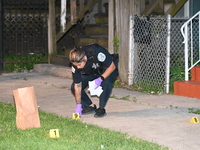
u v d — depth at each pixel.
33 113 12.78
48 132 12.24
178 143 11.54
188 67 20.14
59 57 24.91
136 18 19.84
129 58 20.34
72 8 24.14
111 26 21.03
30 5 27.36
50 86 20.72
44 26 29.42
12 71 25.70
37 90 19.70
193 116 14.66
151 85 19.72
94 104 15.26
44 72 24.77
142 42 19.81
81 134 12.09
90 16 28.25
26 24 27.64
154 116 14.66
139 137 12.07
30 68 26.31
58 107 16.16
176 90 18.41
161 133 12.51
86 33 26.30
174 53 20.58
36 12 30.36
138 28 19.83
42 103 16.91
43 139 11.53
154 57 19.72
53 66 24.59
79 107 14.46
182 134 12.42
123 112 15.30
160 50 19.30
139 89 19.75
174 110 15.57
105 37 23.19
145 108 15.95
